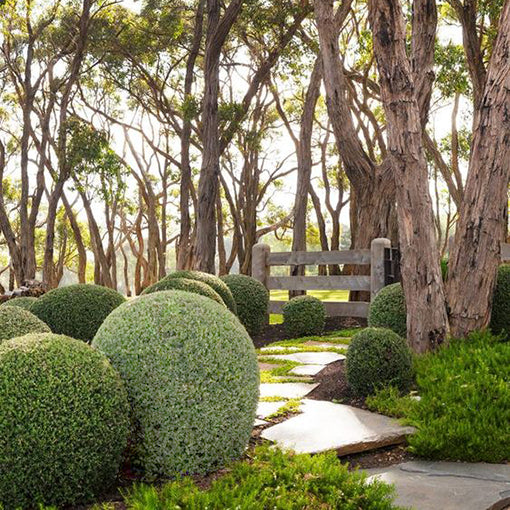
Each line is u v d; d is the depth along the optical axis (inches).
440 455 180.5
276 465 150.9
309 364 303.9
